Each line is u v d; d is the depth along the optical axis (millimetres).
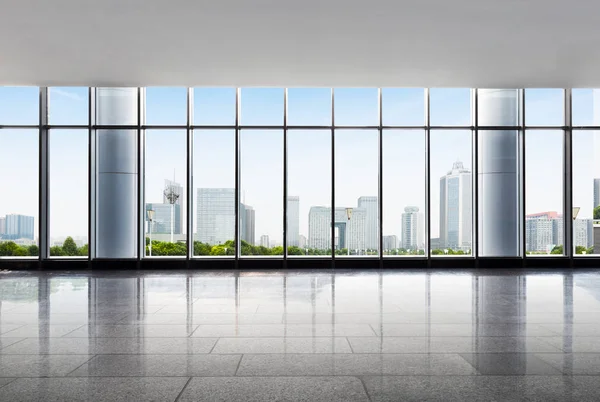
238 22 8469
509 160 16906
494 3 7660
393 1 7621
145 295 10531
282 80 12047
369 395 4441
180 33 8977
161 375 5027
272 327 7254
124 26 8641
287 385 4711
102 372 5133
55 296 10438
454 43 9469
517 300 9719
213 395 4449
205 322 7641
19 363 5469
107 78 11875
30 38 9219
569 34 8961
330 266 16391
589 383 4750
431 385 4703
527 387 4637
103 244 16562
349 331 6977
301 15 8172
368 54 10141
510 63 10703
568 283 12414
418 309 8727
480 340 6445
